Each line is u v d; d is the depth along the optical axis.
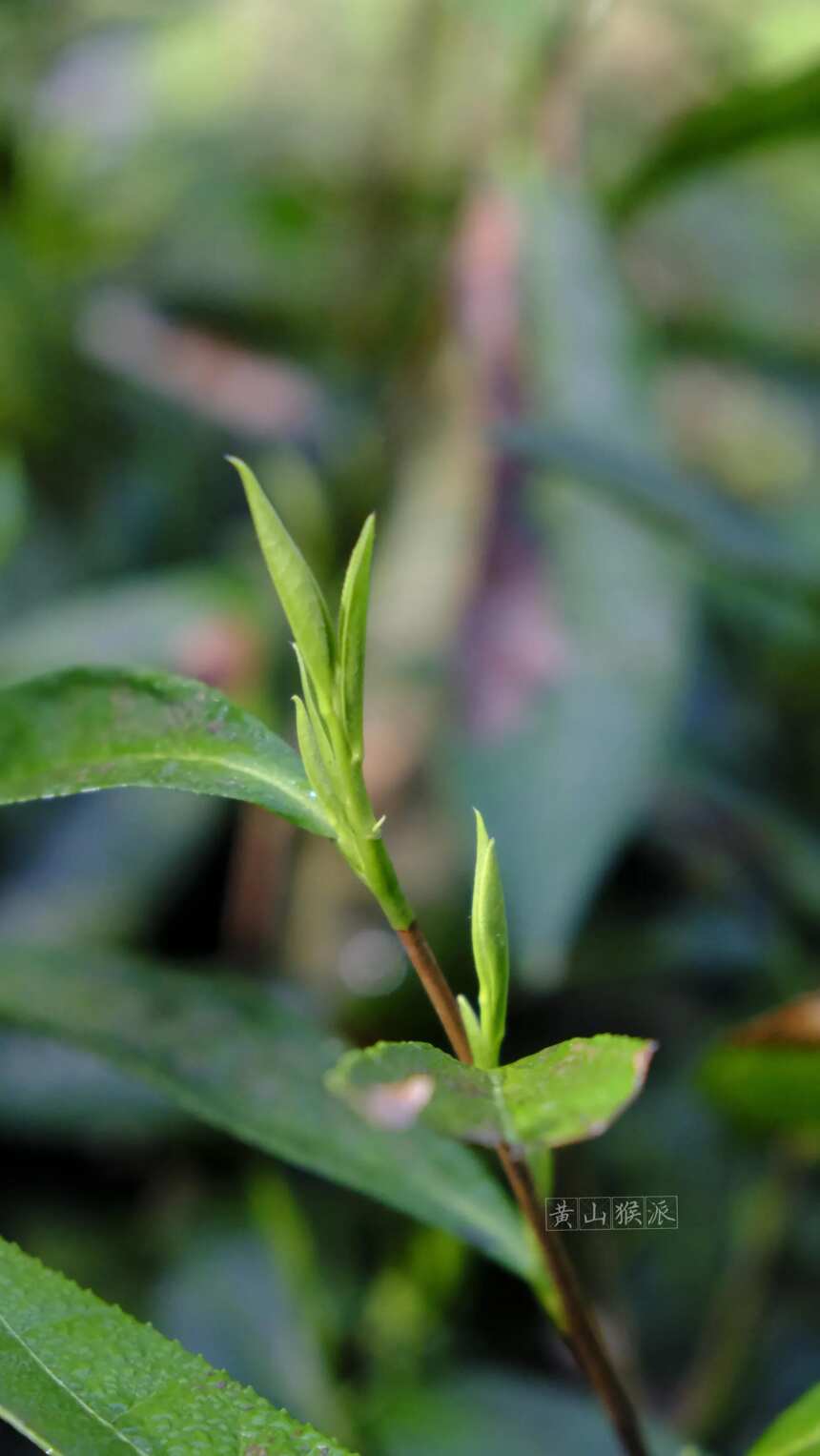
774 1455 0.35
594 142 1.02
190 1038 0.42
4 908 0.77
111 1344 0.33
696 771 0.73
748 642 0.84
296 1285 0.60
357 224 0.95
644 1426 0.51
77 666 0.35
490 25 0.85
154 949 0.79
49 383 0.94
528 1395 0.54
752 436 1.00
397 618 0.71
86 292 0.96
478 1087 0.31
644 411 0.74
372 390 0.89
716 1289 0.67
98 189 1.01
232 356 0.93
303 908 0.78
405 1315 0.62
